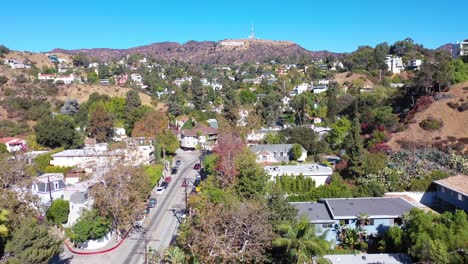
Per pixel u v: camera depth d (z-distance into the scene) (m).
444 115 74.31
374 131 76.69
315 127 101.81
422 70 85.94
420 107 79.88
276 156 76.00
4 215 32.31
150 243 44.06
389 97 101.62
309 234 30.69
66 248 43.34
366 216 40.44
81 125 105.06
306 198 49.38
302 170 61.34
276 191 41.91
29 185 49.78
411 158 61.22
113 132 105.56
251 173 47.97
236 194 47.34
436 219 36.47
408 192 51.22
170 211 54.38
